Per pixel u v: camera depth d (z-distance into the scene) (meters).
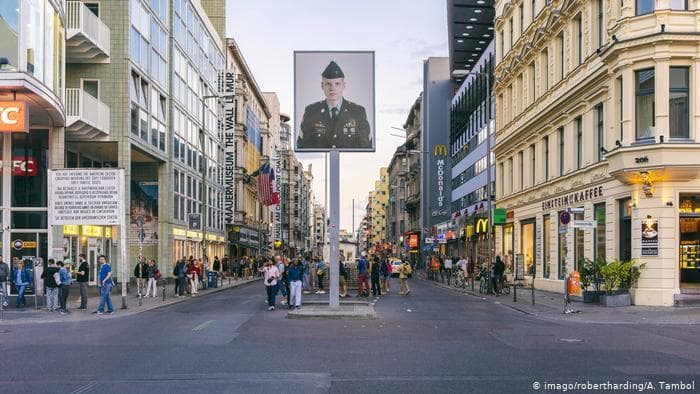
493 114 48.62
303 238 149.00
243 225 67.19
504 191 43.41
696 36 21.55
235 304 25.92
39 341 14.32
